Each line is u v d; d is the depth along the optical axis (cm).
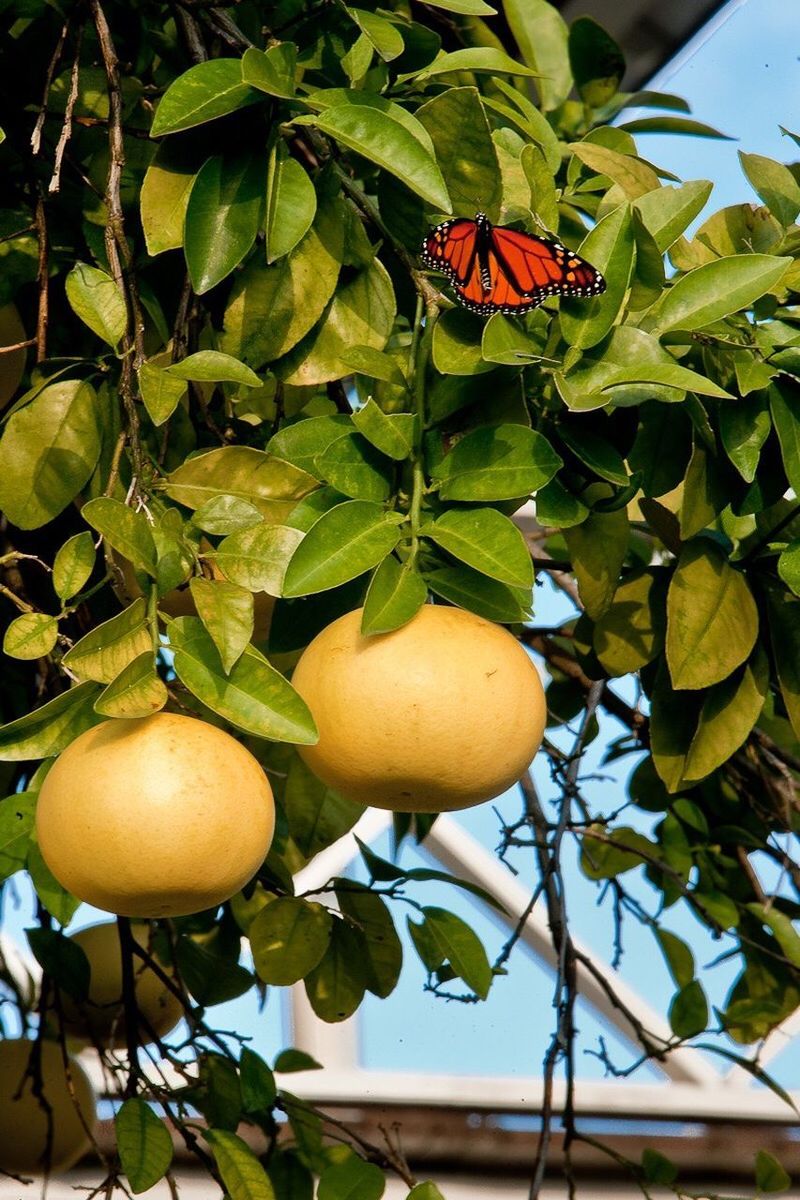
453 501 243
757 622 254
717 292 247
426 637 237
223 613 236
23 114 266
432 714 235
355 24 262
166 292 261
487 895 276
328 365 251
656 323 246
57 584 239
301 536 240
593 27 296
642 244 244
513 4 301
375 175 263
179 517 241
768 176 258
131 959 276
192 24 257
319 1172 287
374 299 252
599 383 241
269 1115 289
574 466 249
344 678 236
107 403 256
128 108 268
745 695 255
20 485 250
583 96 301
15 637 238
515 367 246
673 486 256
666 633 253
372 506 241
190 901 234
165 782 232
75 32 259
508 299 240
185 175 246
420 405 245
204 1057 278
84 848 232
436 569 243
